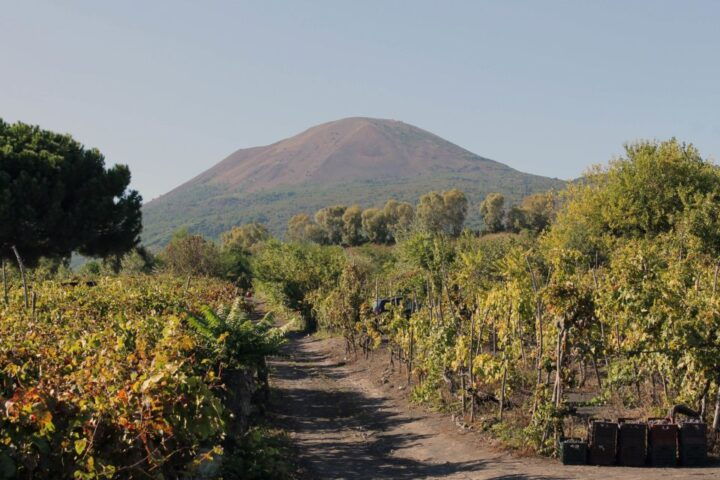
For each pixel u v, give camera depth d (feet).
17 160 124.67
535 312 54.24
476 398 50.72
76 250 140.67
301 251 186.09
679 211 120.98
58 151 132.87
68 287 59.11
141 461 19.72
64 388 21.34
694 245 75.15
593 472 33.68
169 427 20.20
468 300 63.67
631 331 42.34
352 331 89.86
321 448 45.39
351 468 39.52
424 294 99.45
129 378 22.63
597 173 136.77
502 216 456.45
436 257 100.22
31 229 119.85
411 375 67.92
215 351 42.96
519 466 36.73
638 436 35.45
